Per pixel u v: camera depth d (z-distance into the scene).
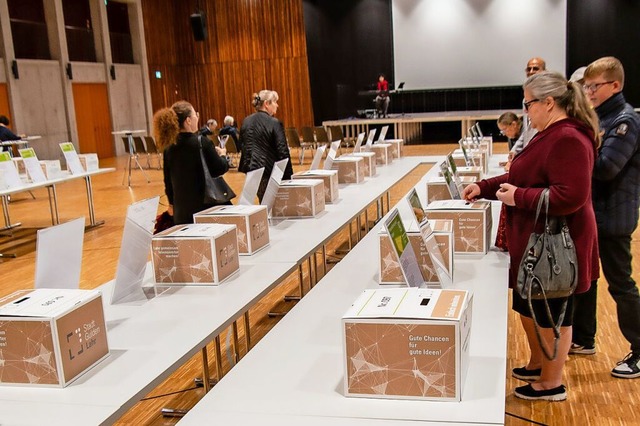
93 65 16.36
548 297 2.10
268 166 4.95
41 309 1.66
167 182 3.87
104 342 1.79
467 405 1.40
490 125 15.81
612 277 2.93
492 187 2.68
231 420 1.41
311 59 18.28
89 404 1.54
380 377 1.45
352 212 3.73
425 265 2.19
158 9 18.83
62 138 15.44
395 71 17.44
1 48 13.85
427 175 4.81
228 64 19.39
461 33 16.64
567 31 15.95
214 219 2.82
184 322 2.04
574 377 3.00
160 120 3.70
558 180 2.04
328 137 12.88
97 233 7.09
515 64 16.38
